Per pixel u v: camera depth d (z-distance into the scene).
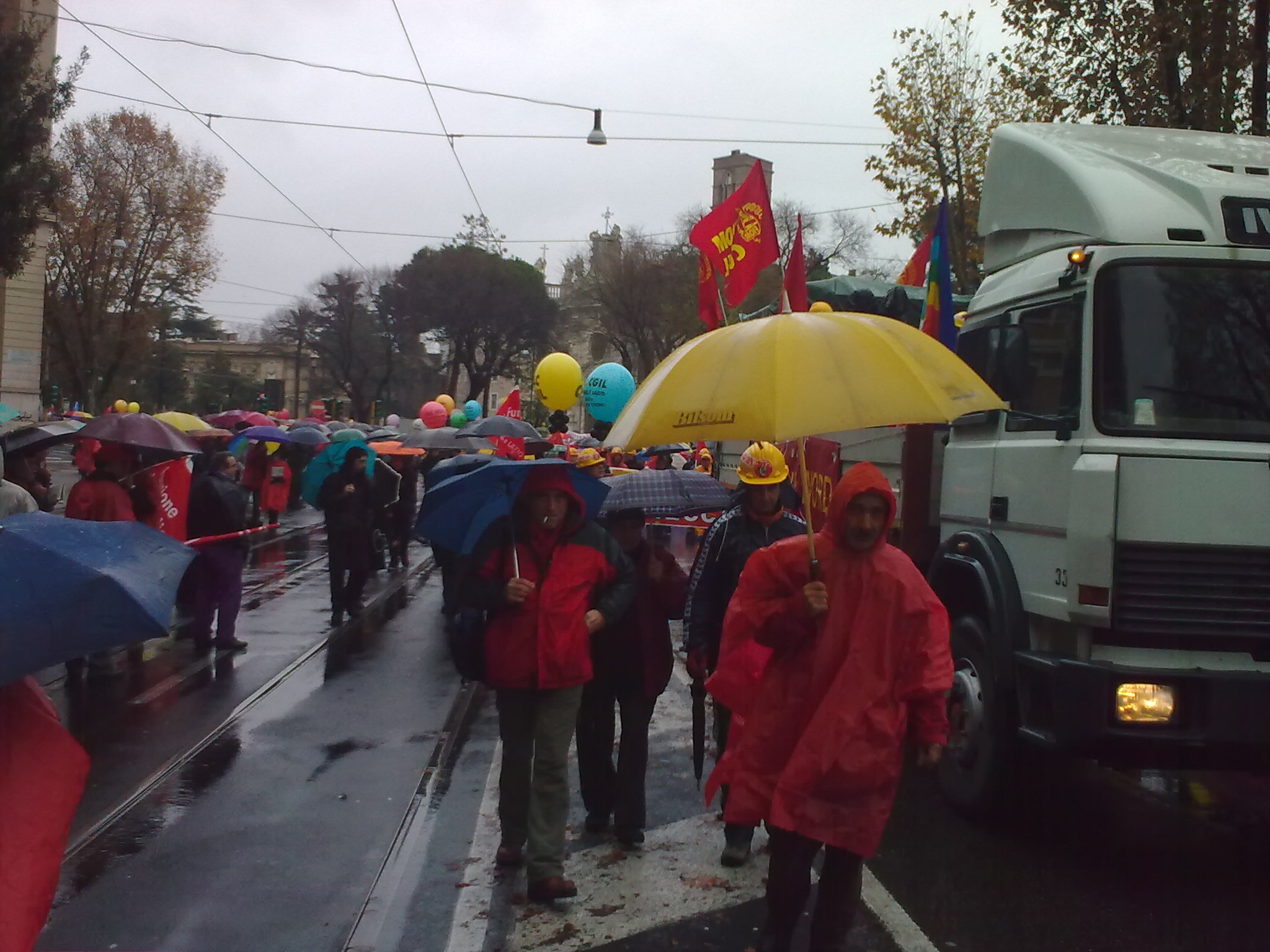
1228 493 4.92
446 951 4.21
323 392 80.06
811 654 3.62
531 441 9.91
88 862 5.06
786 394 3.25
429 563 17.53
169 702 8.14
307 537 20.52
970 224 18.28
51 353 45.28
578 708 4.78
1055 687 4.96
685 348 3.62
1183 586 4.89
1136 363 5.11
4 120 12.51
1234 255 5.25
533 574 4.74
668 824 5.75
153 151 40.69
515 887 4.83
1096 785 6.82
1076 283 5.33
